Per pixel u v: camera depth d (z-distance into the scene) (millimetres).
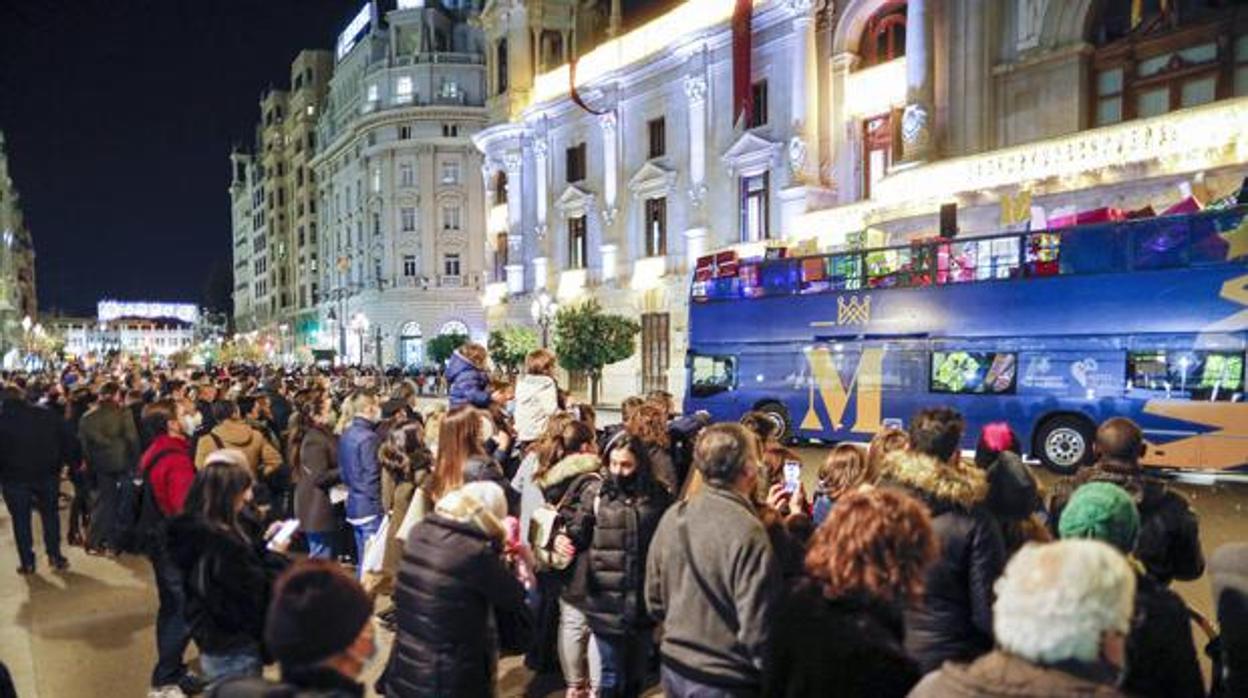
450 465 5797
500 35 48406
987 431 5648
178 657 6047
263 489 8742
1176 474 15859
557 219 44469
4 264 92875
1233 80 21062
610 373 40688
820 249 28703
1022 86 24844
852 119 30344
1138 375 14734
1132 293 14891
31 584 9211
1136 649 3441
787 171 31641
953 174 23375
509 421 8961
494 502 4293
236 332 135875
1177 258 14406
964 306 17109
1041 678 2160
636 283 38969
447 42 75188
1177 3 22359
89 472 11344
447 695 3973
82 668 6691
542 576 6090
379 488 7910
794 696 2988
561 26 47438
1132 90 23188
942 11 26203
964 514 3740
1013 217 21203
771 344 20625
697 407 22125
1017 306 16344
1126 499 3586
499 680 6516
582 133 42781
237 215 136625
